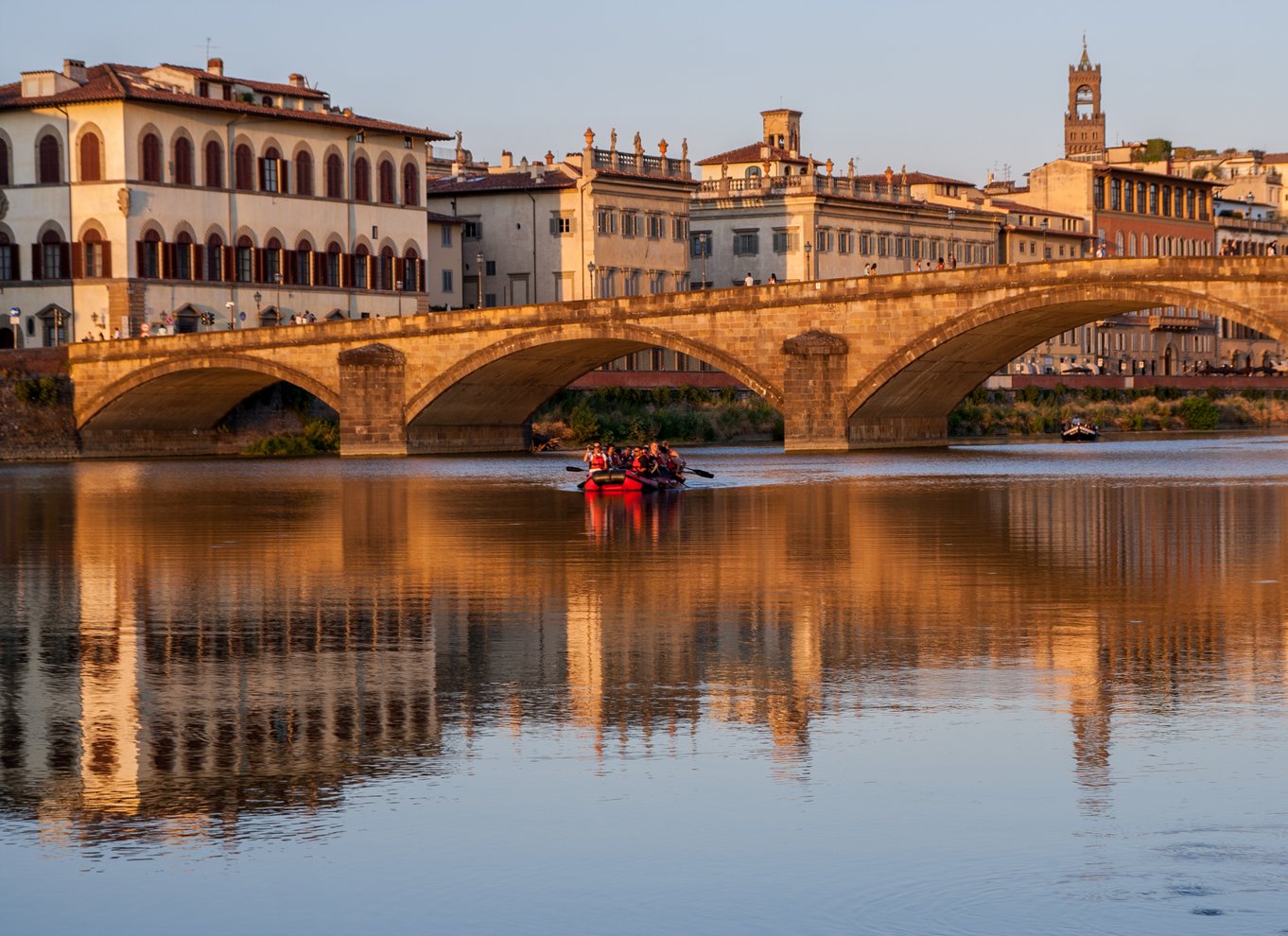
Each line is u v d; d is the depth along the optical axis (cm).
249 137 14012
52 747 2469
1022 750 2397
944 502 7112
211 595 4175
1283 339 10156
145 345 12456
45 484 9125
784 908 1791
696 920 1762
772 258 18262
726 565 4712
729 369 11962
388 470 10519
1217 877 1861
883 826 2048
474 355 12250
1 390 12356
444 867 1925
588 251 16388
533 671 3020
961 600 3900
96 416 12662
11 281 13562
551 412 14088
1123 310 11331
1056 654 3144
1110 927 1717
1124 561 4722
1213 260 10344
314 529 6112
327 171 14700
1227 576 4341
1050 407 16775
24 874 1919
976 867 1905
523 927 1752
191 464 11488
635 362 16775
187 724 2616
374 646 3328
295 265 14400
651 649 3253
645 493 7919
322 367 12556
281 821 2095
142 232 13238
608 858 1952
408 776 2283
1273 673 2939
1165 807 2112
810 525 6022
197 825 2078
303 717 2659
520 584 4316
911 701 2728
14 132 13512
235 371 12594
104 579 4562
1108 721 2564
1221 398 18512
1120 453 12031
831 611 3750
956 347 11600
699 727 2552
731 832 2033
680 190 17650
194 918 1786
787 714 2641
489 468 10700
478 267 16888
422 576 4538
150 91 13412
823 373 11719
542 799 2172
